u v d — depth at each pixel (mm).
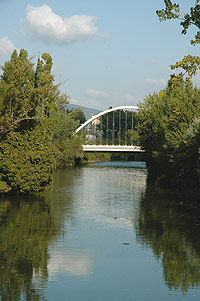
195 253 16531
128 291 12648
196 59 16625
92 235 19422
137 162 106625
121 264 15180
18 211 25438
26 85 33750
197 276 14000
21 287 12891
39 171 31453
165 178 43844
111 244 17859
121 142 111875
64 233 19750
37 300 11898
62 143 72312
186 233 19844
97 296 12250
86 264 15148
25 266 14844
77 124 78562
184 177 38812
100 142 109750
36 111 32625
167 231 20266
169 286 13055
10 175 30906
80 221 22609
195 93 38188
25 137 31250
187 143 33375
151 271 14461
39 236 19078
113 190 37719
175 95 42781
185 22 16312
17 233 19594
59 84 31812
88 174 58406
